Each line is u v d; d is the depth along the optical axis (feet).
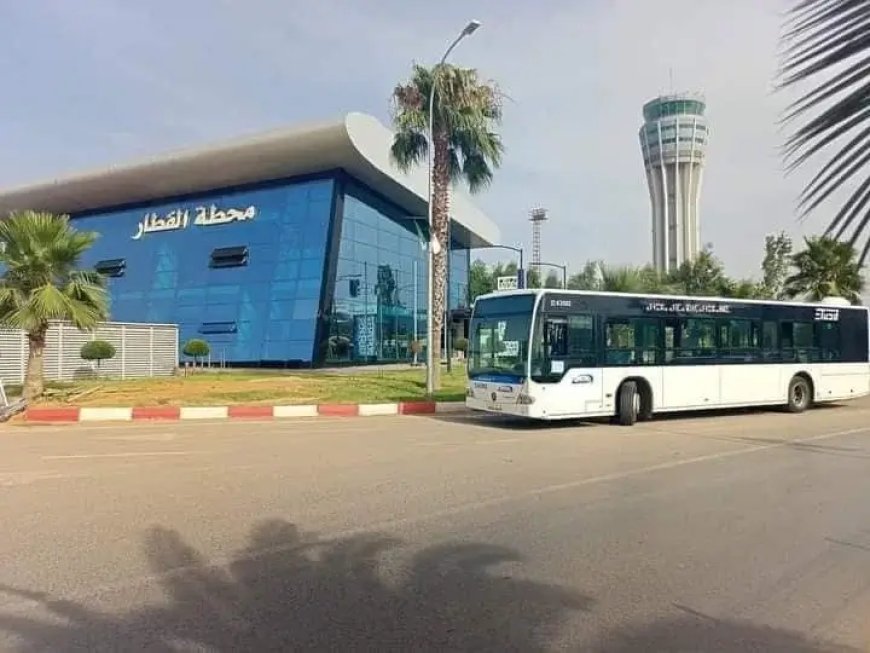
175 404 64.44
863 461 36.09
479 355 54.44
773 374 62.18
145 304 160.56
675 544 21.08
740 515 24.56
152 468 33.73
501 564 19.19
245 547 20.54
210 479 30.81
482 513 24.66
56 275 63.41
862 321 68.85
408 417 60.54
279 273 146.10
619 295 54.29
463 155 86.53
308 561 19.34
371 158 142.41
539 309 50.42
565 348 51.26
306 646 14.07
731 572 18.62
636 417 54.80
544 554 20.10
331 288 141.90
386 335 156.46
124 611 15.76
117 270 169.37
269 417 60.90
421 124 82.99
